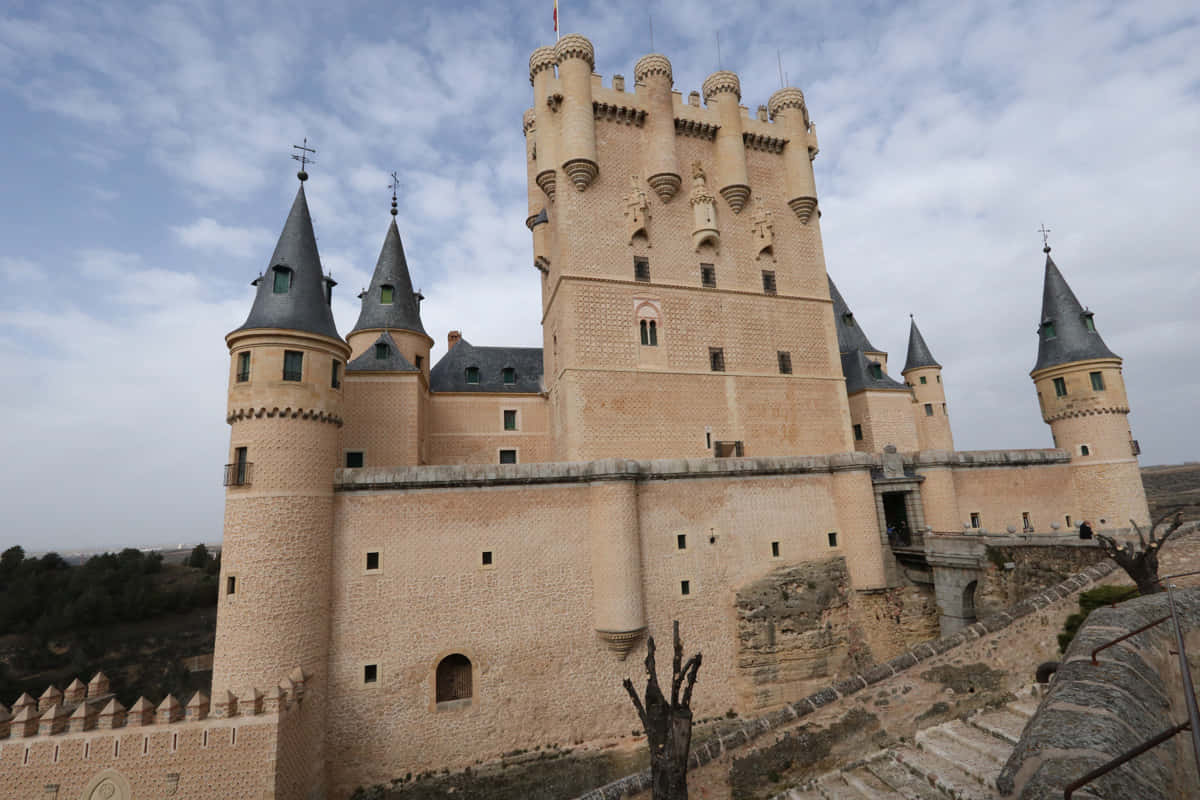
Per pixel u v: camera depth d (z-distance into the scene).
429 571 23.86
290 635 20.80
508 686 23.91
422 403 33.31
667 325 33.91
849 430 36.69
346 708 21.95
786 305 36.75
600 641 25.44
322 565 22.28
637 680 25.52
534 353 41.66
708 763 14.80
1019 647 16.23
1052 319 37.47
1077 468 35.56
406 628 23.17
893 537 32.28
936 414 50.38
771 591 28.33
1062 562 23.72
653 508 27.33
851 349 45.59
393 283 38.53
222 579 20.98
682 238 35.22
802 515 29.92
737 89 37.34
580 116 33.16
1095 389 34.97
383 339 31.78
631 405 32.31
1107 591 16.97
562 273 32.53
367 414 29.95
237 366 22.50
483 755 23.03
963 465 33.50
